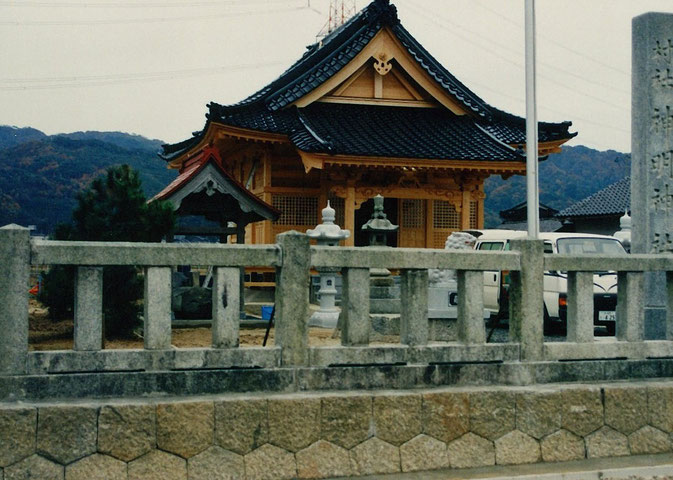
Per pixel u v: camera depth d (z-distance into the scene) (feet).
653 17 28.40
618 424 21.62
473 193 72.95
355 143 66.90
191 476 18.13
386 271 43.37
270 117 70.28
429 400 20.07
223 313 19.26
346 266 20.17
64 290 33.83
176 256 18.90
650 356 22.76
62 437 17.42
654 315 27.91
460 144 70.95
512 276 21.93
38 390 17.85
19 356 17.80
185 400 18.38
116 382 18.34
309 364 19.71
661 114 28.37
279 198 71.97
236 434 18.54
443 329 34.78
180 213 45.24
